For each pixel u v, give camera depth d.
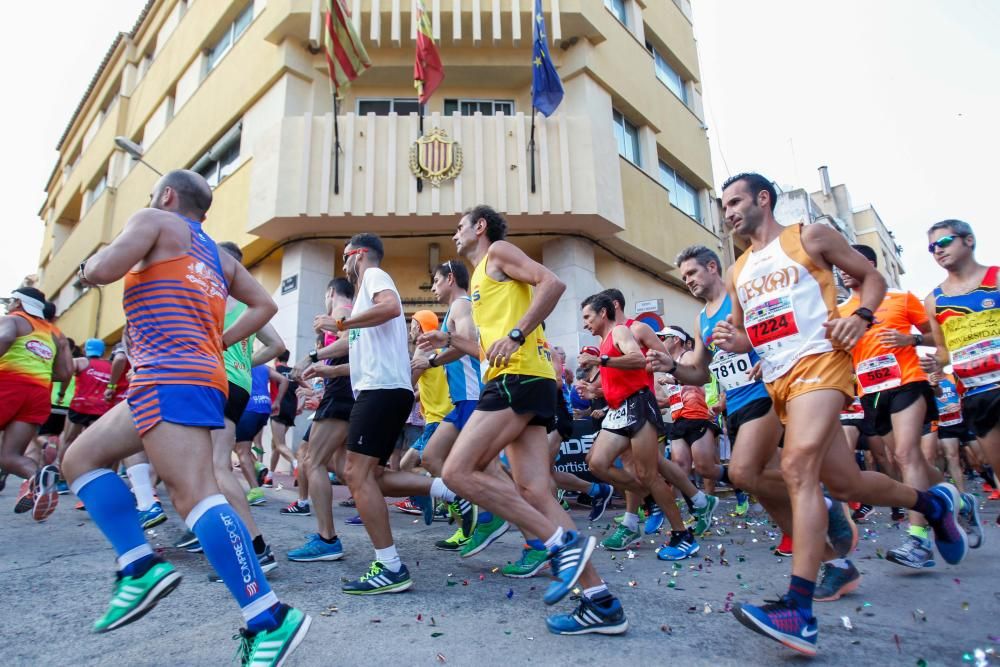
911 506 3.16
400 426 3.33
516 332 2.67
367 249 3.78
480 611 2.81
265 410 6.57
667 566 3.92
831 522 3.08
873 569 3.74
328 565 3.74
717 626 2.64
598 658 2.26
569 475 6.45
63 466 2.23
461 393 4.89
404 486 4.09
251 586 2.03
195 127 14.70
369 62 11.01
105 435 2.28
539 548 3.53
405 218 10.81
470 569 3.72
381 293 3.33
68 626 2.54
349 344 3.64
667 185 15.16
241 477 9.45
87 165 21.83
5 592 2.96
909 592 3.19
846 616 2.75
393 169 10.81
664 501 4.21
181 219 2.46
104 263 2.12
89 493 2.17
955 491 3.33
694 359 3.98
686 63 16.77
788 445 2.55
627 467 4.70
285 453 8.63
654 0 15.72
